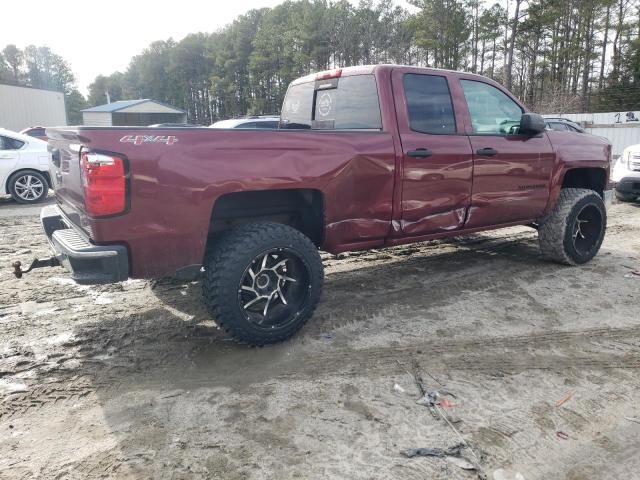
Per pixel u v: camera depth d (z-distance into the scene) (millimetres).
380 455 2451
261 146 3312
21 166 9992
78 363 3375
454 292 4691
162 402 2922
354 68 4246
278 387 3068
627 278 5070
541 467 2383
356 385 3082
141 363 3375
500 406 2861
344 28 53250
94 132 2842
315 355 3463
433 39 45312
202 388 3066
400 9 52844
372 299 4520
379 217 3939
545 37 45406
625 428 2676
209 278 3275
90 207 2859
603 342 3660
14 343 3656
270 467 2373
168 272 3148
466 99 4477
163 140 3004
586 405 2877
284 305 3555
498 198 4672
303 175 3461
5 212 9148
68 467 2385
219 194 3170
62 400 2945
